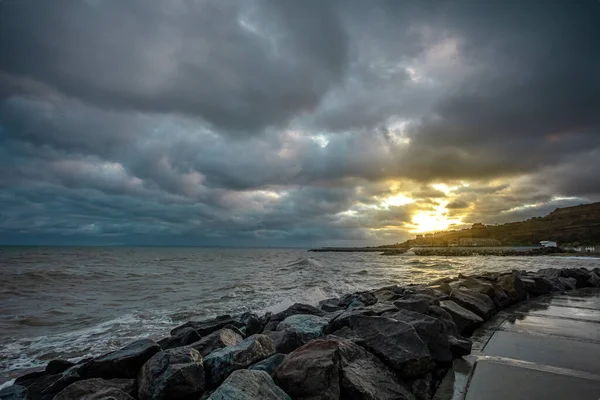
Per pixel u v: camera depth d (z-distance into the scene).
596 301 8.83
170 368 3.88
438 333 4.64
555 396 3.14
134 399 3.87
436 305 6.61
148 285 21.03
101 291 18.61
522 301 8.99
